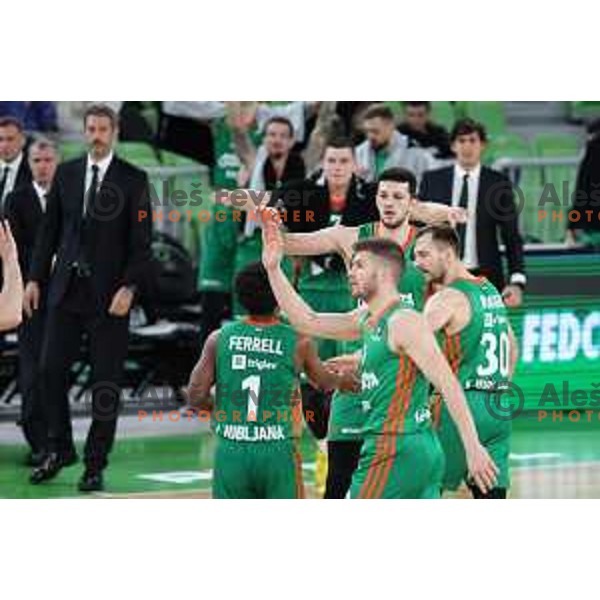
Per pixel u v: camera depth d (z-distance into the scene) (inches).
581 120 1395.2
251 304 705.0
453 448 759.1
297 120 1162.6
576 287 1193.4
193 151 1195.3
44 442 1010.1
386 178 786.2
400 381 668.1
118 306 907.4
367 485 674.8
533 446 1098.1
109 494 914.1
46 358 932.0
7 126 1043.3
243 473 705.6
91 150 925.2
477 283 754.8
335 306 1003.3
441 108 1333.7
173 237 1253.7
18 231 997.2
